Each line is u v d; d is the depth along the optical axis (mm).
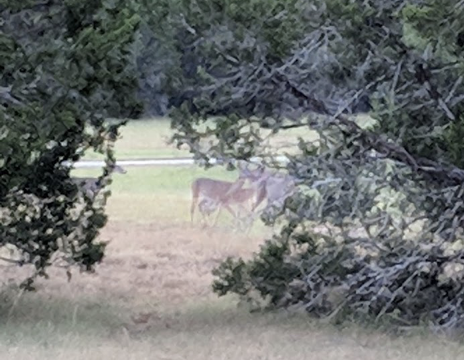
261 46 22750
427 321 23328
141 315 25703
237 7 22547
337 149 23547
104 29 22172
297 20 22828
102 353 20984
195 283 30094
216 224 40656
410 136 23547
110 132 26844
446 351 21359
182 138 23609
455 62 22016
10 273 31125
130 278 30891
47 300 27016
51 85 21609
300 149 24188
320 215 23875
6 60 21297
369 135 23547
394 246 23703
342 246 23969
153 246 36625
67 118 21766
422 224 25531
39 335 22578
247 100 23250
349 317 23641
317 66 23203
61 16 22141
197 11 22516
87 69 21688
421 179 23516
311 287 24078
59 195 26328
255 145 23703
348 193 23609
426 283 24000
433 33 21453
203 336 22828
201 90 23141
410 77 23062
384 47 22875
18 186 25406
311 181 23688
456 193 23125
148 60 23016
